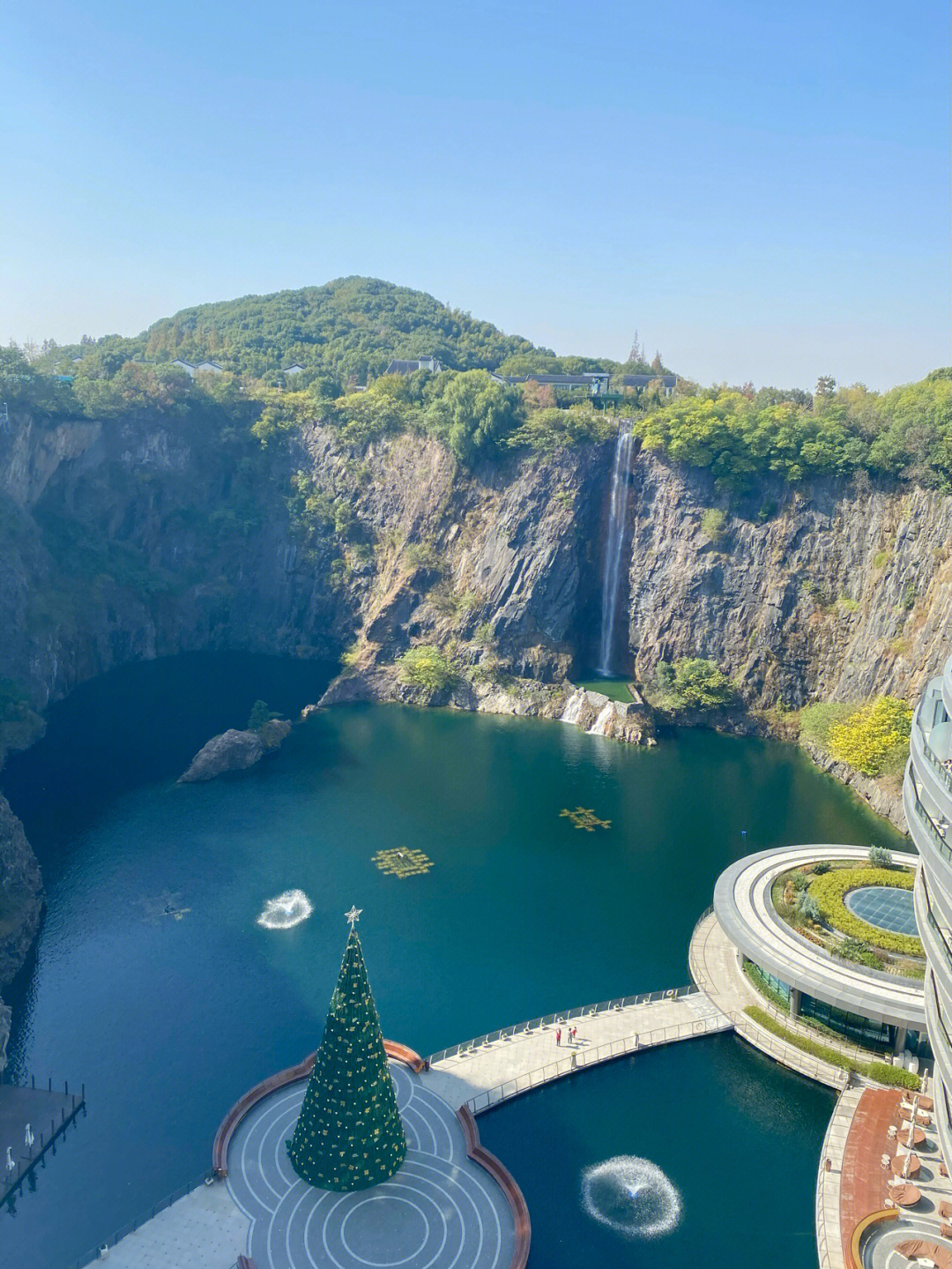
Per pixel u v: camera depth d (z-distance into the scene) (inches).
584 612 7460.6
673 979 3708.2
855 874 3929.6
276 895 4244.6
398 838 4835.1
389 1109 2536.9
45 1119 2871.6
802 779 5807.1
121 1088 3036.4
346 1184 2492.6
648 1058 3235.7
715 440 7052.2
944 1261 2405.3
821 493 6781.5
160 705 6658.5
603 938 3978.8
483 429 7573.8
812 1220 2610.7
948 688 2763.3
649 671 7204.7
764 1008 3474.4
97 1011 3412.9
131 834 4758.9
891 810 5216.5
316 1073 2500.0
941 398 6870.1
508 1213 2534.5
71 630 7003.0
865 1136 2869.1
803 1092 3102.9
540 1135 2874.0
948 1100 2491.4
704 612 7007.9
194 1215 2490.2
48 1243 2476.6
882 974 3255.4
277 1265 2356.1
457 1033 3353.8
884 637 6274.6
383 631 7573.8
